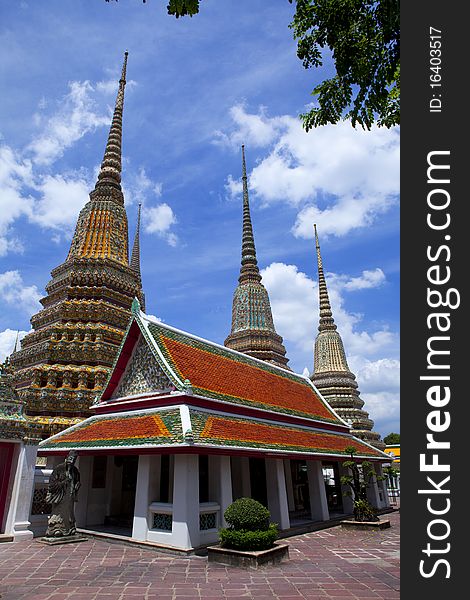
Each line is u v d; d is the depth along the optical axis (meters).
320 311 43.25
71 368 21.75
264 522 11.23
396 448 45.88
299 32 8.04
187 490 12.01
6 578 9.25
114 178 31.86
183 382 14.75
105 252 27.30
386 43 7.61
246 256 39.22
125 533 14.13
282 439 16.95
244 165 43.91
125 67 36.22
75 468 14.20
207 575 9.54
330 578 9.38
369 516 17.83
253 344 33.75
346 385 37.38
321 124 8.49
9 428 14.30
